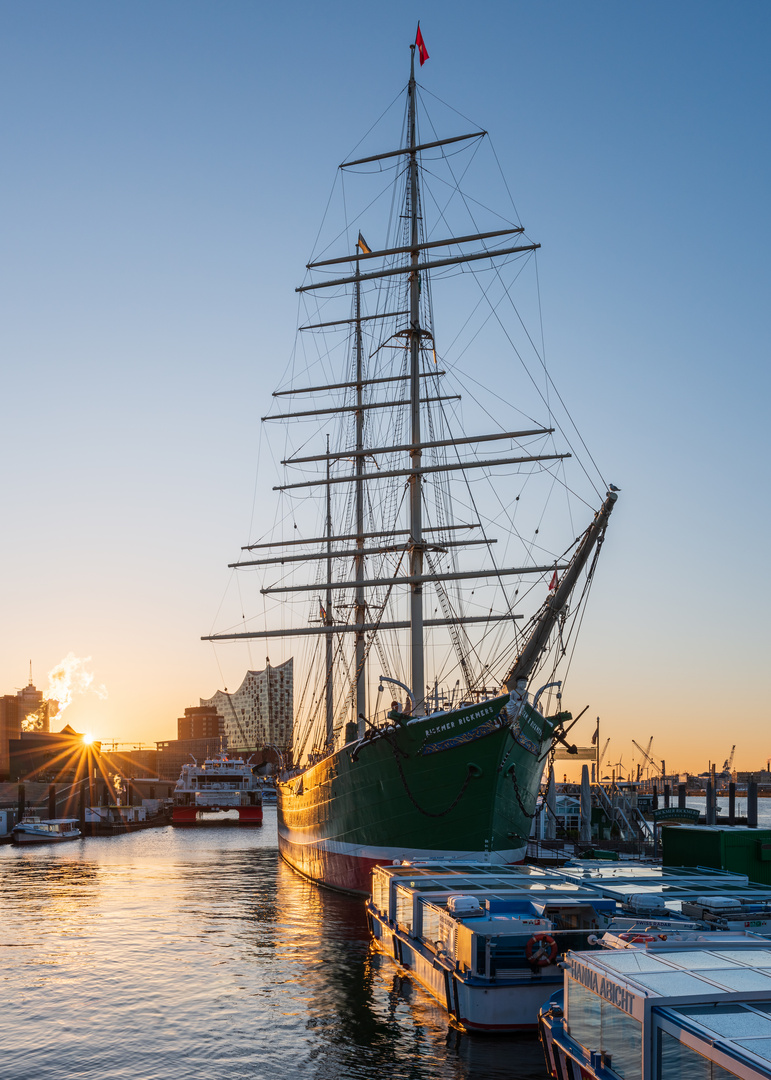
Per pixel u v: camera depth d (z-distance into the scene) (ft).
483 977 90.89
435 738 157.69
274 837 428.97
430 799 160.76
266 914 173.99
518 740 155.63
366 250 290.56
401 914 121.70
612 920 94.63
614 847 247.70
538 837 255.70
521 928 94.53
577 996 70.33
